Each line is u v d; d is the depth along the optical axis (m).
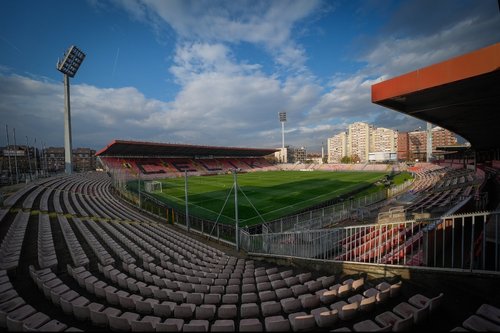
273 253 12.64
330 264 9.09
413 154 144.50
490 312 4.91
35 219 17.25
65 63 49.09
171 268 10.59
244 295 7.09
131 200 31.45
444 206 15.88
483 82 6.09
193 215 24.69
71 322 6.35
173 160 75.75
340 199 30.97
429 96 7.45
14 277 9.06
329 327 5.55
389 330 4.73
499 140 25.50
